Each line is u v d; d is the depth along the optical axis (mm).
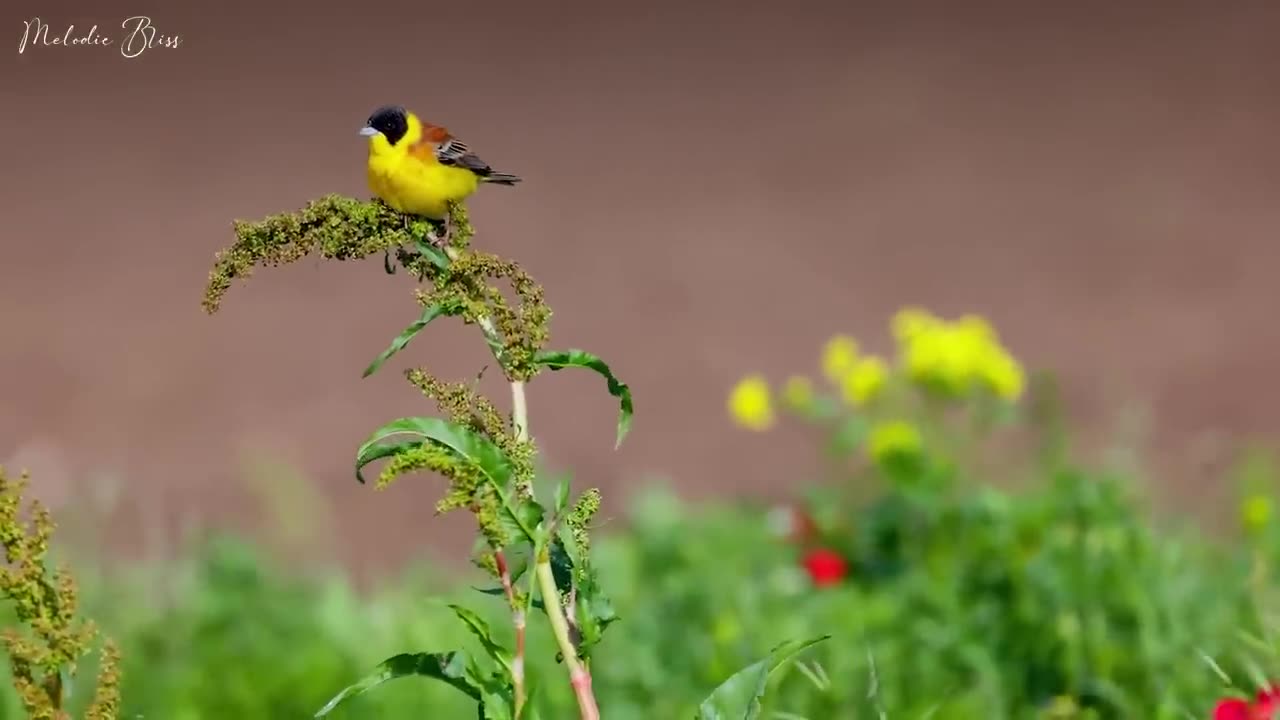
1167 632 7922
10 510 4914
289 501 12539
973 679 8117
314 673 8828
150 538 11648
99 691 5031
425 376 4688
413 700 8625
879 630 8664
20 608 4934
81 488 12203
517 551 4801
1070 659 7883
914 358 10695
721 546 10539
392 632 9359
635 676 8547
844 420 11172
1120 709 7535
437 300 4770
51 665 4938
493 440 4672
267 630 9578
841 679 8047
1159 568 8438
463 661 4684
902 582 9406
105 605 9812
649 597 9859
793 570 9891
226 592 9914
